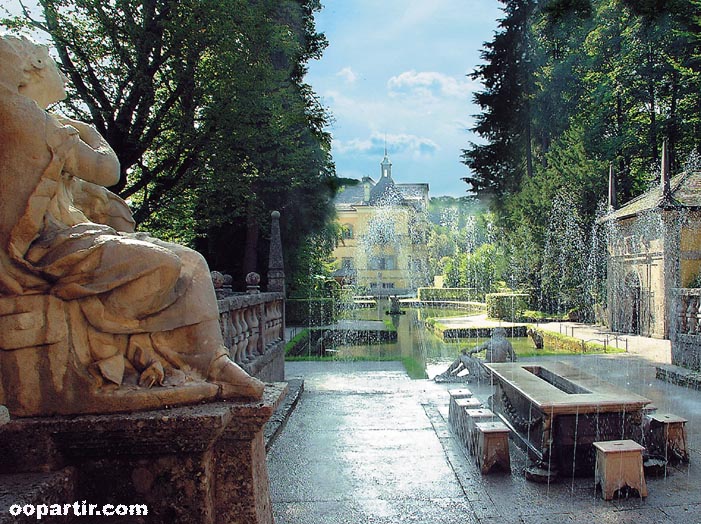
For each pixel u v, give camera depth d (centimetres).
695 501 433
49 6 1356
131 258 232
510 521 399
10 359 226
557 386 641
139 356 239
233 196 1767
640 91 3031
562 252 2864
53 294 229
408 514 412
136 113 1567
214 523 238
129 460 230
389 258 5616
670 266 1972
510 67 3466
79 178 288
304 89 2494
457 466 519
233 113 1567
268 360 815
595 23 3216
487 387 962
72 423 219
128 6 1439
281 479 487
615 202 2578
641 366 1239
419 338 2180
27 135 232
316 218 2688
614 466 438
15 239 226
